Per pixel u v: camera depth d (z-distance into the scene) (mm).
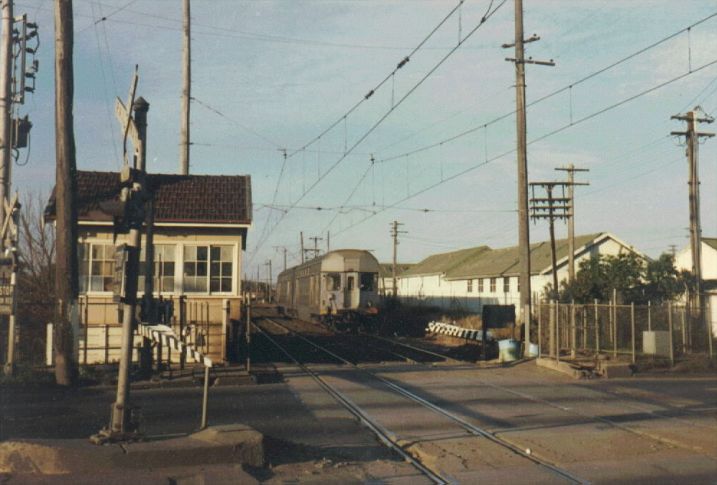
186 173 24656
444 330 38375
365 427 12188
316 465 9398
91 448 8523
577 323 25078
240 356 24016
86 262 20703
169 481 8039
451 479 8781
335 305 40031
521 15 25203
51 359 18297
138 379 17469
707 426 12336
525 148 25062
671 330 21844
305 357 25016
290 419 12859
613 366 20078
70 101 16812
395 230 67562
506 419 12992
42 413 13234
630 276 32656
